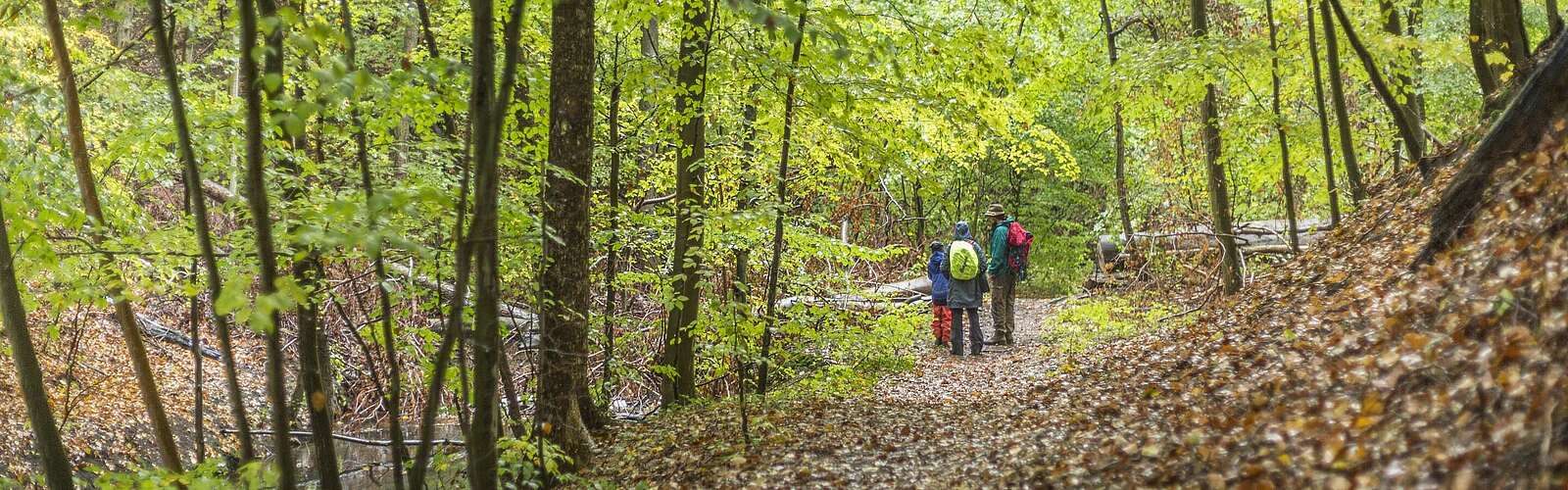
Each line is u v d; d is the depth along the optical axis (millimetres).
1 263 5660
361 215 3904
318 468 4859
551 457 6355
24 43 7297
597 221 8625
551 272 7070
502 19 7738
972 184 26484
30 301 6141
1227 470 4133
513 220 5926
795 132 9383
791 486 5684
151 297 16031
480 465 4367
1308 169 13438
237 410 4469
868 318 11547
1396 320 4969
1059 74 10125
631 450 7418
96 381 12109
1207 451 4387
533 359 8789
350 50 4102
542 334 6727
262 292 3869
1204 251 14359
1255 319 7355
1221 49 10938
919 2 10906
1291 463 3922
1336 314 6078
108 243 5797
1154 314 10727
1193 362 6641
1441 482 3238
